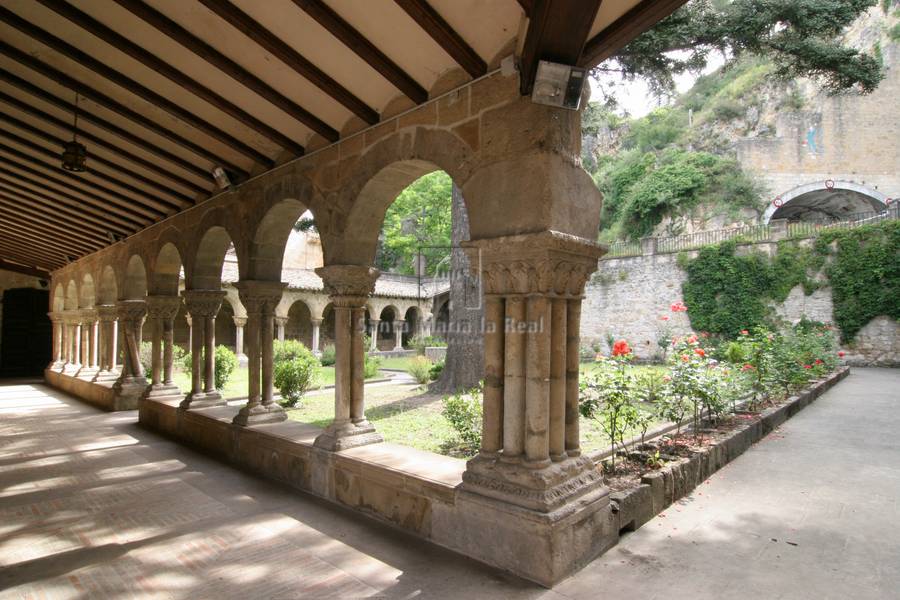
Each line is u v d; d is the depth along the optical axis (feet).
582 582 9.53
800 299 59.82
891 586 9.41
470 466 11.06
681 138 116.98
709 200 97.35
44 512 13.87
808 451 19.25
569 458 10.85
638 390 15.78
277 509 14.02
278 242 19.74
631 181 111.45
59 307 46.80
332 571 10.36
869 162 92.79
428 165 13.44
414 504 12.19
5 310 52.80
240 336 65.67
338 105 14.47
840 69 23.07
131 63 14.46
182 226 24.47
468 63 11.09
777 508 13.38
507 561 10.04
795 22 22.11
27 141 20.54
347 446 15.01
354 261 15.42
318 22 10.93
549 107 10.04
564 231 10.19
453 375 33.04
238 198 20.29
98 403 33.60
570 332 11.14
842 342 57.00
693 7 22.43
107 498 14.99
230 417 20.76
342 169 15.20
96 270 36.11
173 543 11.83
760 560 10.45
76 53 13.96
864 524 12.34
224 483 16.42
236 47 12.85
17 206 29.50
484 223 10.94
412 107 12.92
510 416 10.46
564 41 8.75
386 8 10.51
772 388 27.71
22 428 25.70
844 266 57.26
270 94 14.21
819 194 93.20
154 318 27.35
